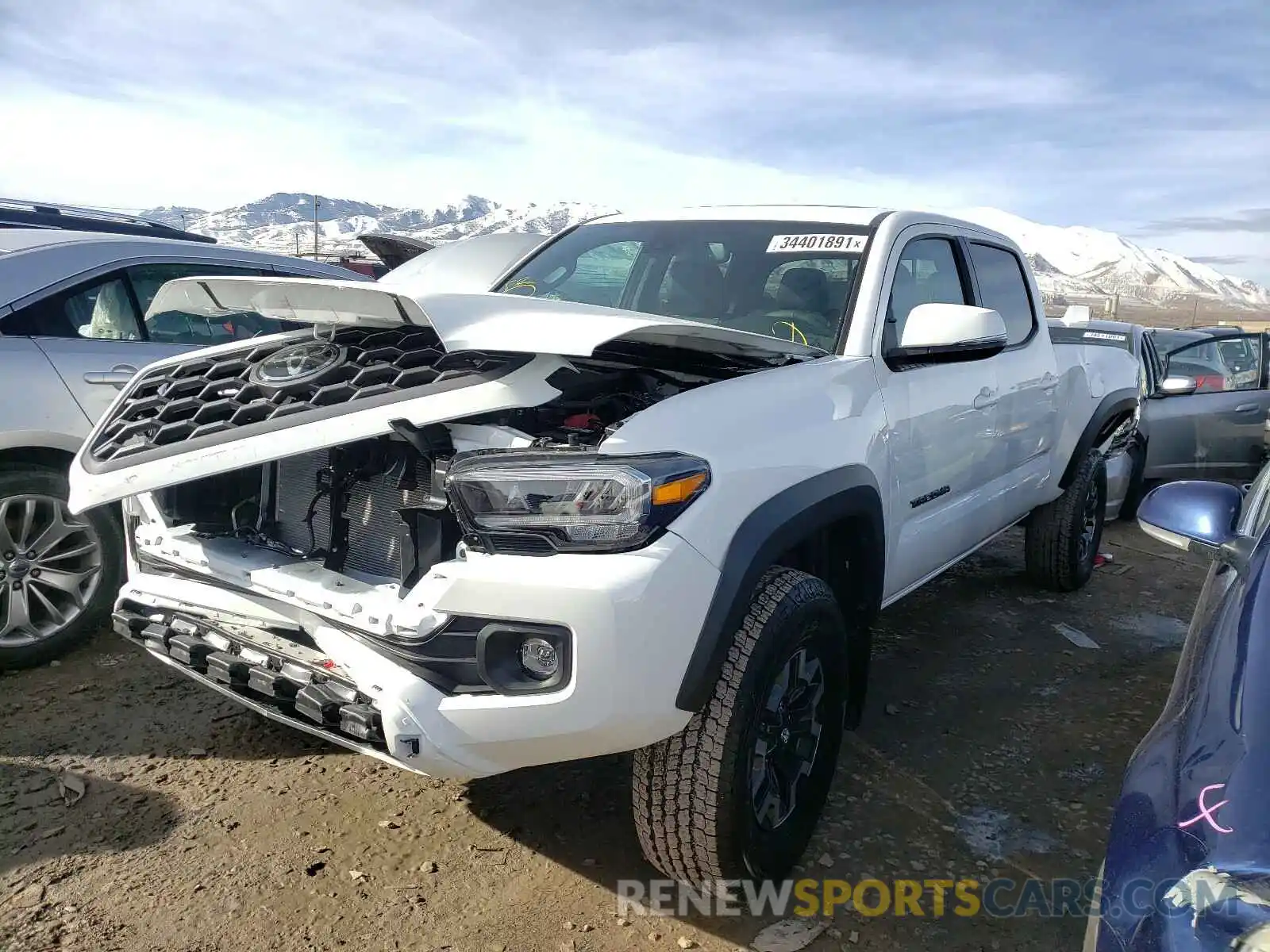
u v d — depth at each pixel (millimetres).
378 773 3070
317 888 2461
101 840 2627
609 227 4000
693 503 2146
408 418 2168
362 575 2414
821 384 2752
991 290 4152
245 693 2434
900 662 4199
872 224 3449
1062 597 5238
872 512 2828
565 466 2045
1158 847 1357
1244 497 2812
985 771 3244
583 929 2352
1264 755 1373
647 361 2678
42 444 3688
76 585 3795
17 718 3316
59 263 3992
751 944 2324
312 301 2395
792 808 2555
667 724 2127
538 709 2020
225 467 2270
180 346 4359
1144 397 7258
